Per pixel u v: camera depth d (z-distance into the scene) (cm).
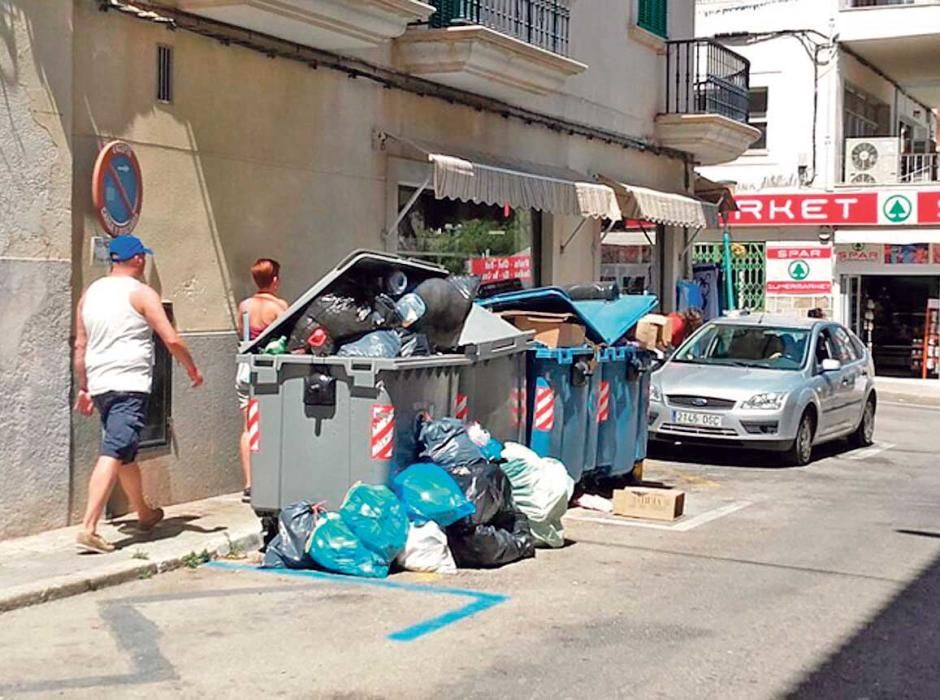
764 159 2764
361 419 839
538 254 1627
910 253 2712
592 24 1700
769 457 1479
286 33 1066
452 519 832
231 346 1049
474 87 1363
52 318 869
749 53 2766
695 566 869
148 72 958
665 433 1387
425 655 637
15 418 844
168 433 989
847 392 1544
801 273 2767
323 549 812
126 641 656
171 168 984
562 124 1605
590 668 621
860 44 2728
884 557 918
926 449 1641
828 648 671
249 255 1070
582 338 1097
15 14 834
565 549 917
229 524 926
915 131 3419
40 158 855
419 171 1302
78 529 887
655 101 1927
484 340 968
